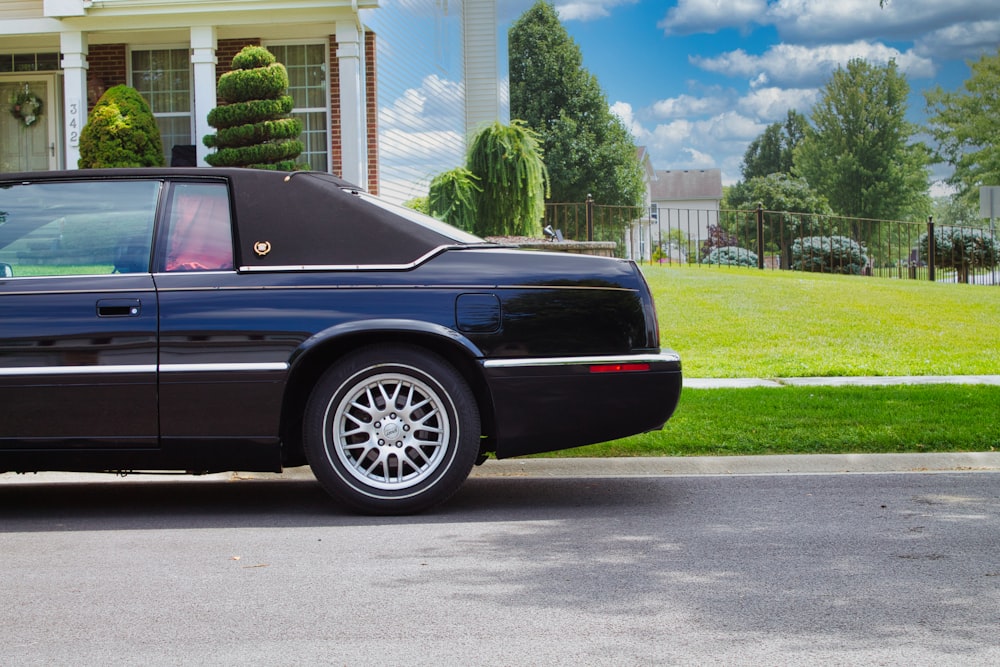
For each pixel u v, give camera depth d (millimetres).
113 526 5441
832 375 11617
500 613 3844
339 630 3668
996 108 59781
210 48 14383
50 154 16094
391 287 5395
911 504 5766
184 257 5453
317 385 5422
